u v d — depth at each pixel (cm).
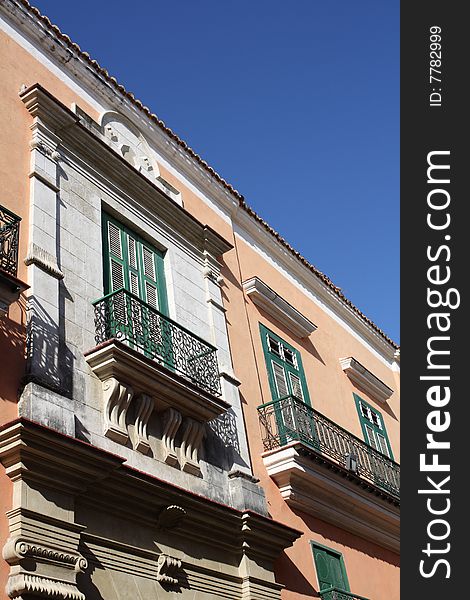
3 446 697
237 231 1477
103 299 920
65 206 966
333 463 1210
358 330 1886
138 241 1101
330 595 1112
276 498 1129
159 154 1292
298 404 1248
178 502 856
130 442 863
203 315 1178
